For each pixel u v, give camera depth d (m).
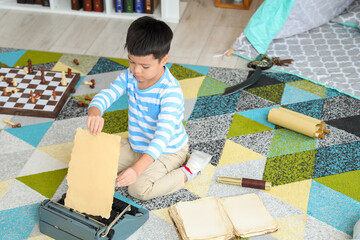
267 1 2.73
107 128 2.27
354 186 1.99
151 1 3.13
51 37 2.96
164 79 1.70
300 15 2.88
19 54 2.78
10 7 3.26
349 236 1.78
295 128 2.22
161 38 1.53
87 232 1.58
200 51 2.85
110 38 2.97
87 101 2.43
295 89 2.53
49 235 1.73
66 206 1.59
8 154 2.10
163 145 1.60
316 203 1.91
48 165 2.06
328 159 2.11
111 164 1.47
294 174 2.04
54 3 3.22
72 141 2.19
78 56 2.78
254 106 2.42
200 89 2.52
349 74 2.61
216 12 3.26
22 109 2.32
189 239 1.69
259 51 2.80
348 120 2.34
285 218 1.84
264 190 1.96
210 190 1.96
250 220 1.79
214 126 2.29
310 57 2.76
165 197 1.93
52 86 2.47
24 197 1.91
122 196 1.92
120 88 1.76
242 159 2.11
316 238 1.77
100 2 3.17
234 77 2.62
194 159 1.97
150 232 1.78
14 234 1.75
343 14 3.04
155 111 1.74
